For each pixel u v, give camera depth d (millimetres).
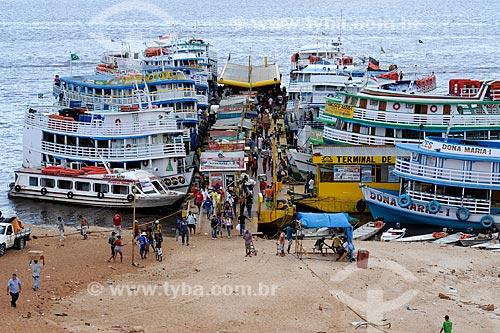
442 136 100500
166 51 160000
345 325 57812
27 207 98062
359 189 93188
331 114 105875
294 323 57531
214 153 96188
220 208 85562
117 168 99875
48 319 55031
